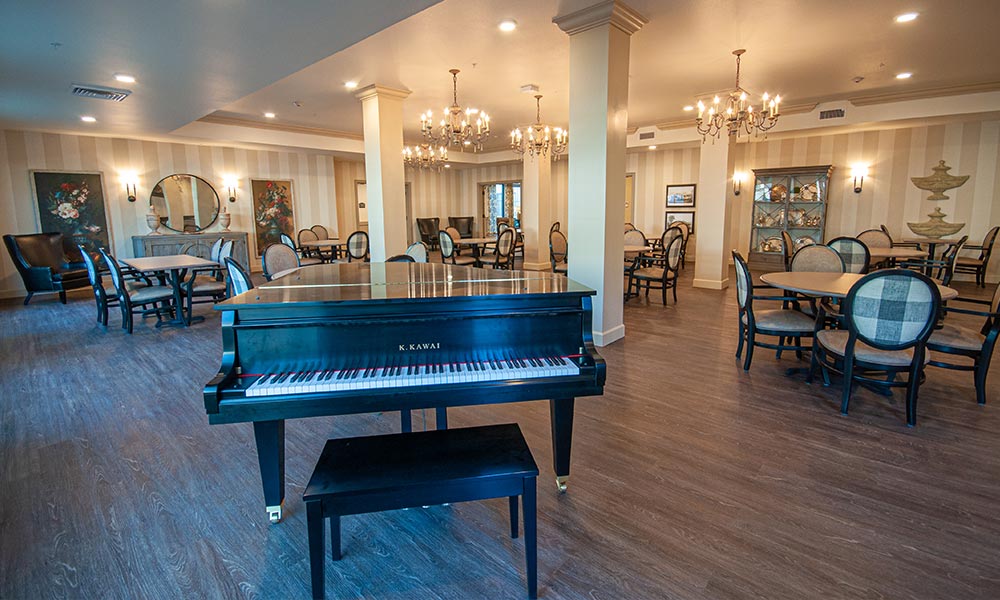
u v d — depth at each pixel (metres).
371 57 5.04
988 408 3.06
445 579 1.70
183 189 9.05
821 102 7.52
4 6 3.03
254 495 2.22
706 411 3.06
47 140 7.70
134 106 5.91
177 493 2.24
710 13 4.04
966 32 4.47
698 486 2.24
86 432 2.87
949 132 7.97
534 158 9.84
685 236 9.87
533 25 4.21
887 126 7.80
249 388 1.62
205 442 2.74
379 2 3.08
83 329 5.46
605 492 2.20
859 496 2.14
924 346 2.75
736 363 4.01
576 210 4.36
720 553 1.80
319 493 1.46
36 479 2.36
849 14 4.05
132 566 1.77
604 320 4.41
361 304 1.75
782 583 1.65
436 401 1.69
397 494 1.50
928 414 2.98
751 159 9.90
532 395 1.75
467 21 4.12
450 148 11.65
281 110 7.55
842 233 9.10
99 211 8.22
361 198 12.73
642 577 1.69
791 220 9.41
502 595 1.62
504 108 7.78
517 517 1.90
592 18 3.92
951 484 2.23
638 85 6.37
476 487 1.54
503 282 2.27
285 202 10.39
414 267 3.26
